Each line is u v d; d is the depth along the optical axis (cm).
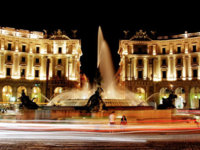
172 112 4244
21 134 2245
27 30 8775
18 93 8519
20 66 8481
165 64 8975
